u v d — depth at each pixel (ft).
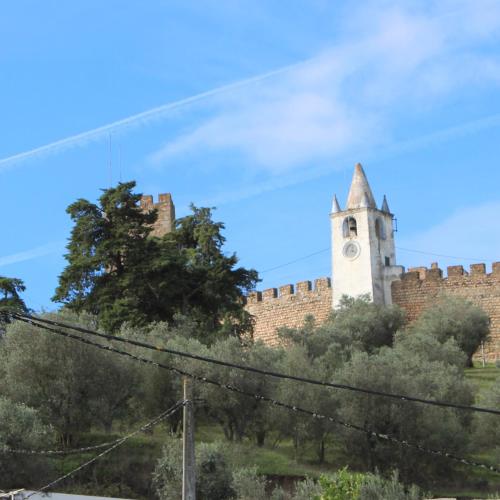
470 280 341.00
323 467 207.00
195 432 229.45
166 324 264.93
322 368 231.09
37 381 207.82
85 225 293.64
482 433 217.56
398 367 224.33
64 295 288.92
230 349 229.25
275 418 216.95
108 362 214.07
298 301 367.86
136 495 185.47
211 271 299.99
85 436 210.38
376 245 357.61
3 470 171.83
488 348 331.57
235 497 173.06
